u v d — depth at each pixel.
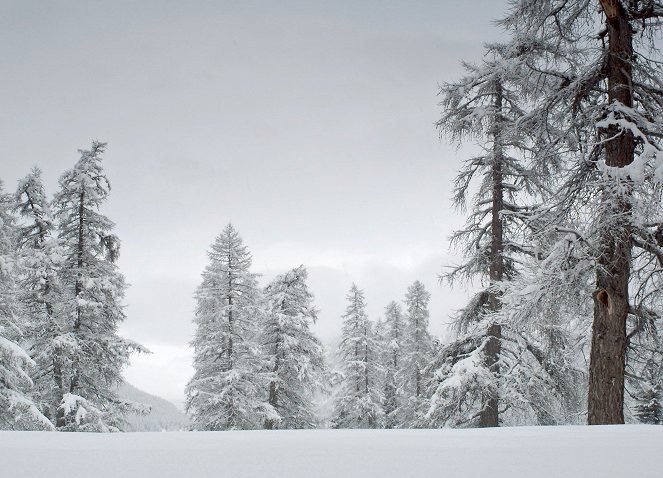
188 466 2.27
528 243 10.17
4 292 17.62
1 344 15.63
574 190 9.18
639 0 9.51
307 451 2.77
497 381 14.10
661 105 9.05
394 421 37.72
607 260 8.27
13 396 16.66
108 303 21.25
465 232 15.30
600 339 8.43
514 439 3.49
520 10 10.15
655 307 8.92
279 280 30.47
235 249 28.25
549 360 13.90
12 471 2.16
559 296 8.35
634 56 9.52
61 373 20.03
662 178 7.24
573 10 9.87
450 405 14.84
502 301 9.83
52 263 19.78
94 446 3.08
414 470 2.16
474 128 13.56
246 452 2.70
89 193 21.05
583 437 3.62
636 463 2.34
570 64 9.96
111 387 22.89
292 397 29.38
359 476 2.03
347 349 37.56
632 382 11.54
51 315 20.31
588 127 9.70
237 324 27.09
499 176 14.70
